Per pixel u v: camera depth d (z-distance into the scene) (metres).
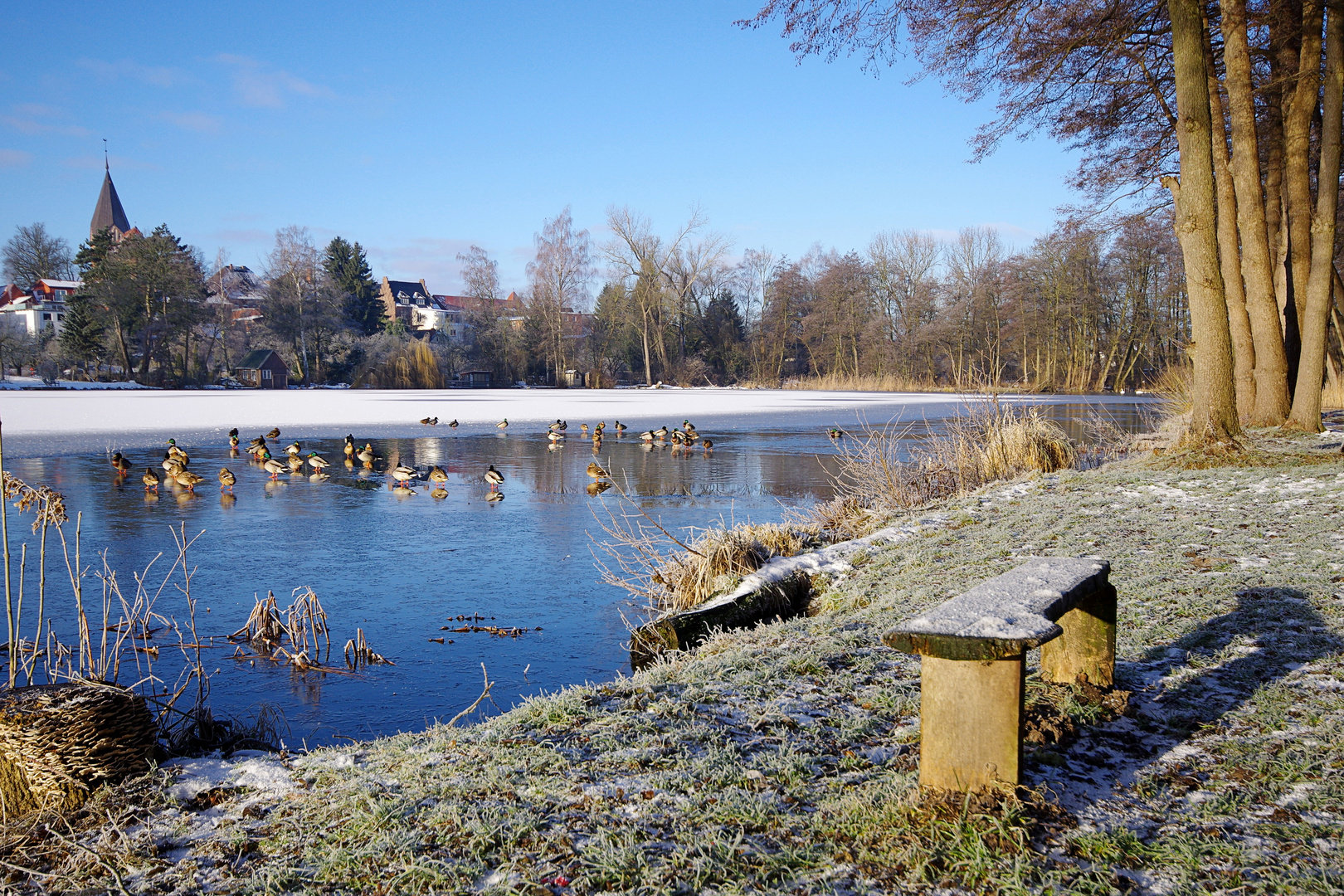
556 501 14.54
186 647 7.00
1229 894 2.57
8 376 72.94
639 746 3.77
